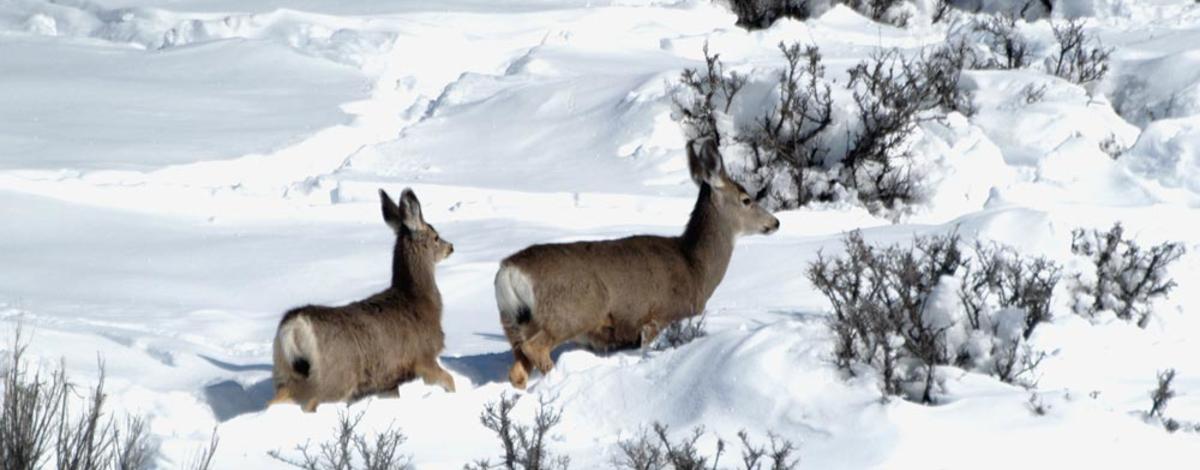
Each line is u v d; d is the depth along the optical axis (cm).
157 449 2461
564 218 5209
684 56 8175
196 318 4062
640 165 6025
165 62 8131
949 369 2577
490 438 2591
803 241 4656
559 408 2677
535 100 6844
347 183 5681
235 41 8356
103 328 3884
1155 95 6719
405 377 3123
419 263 3191
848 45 8269
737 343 2636
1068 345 2864
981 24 7969
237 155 6325
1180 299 3428
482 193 5509
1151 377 2803
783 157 6019
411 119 7144
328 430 2606
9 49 8494
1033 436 2336
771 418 2462
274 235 5069
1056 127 6206
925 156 5894
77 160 6091
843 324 2641
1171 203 5297
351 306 3061
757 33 8594
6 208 5212
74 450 2353
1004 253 3731
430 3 9138
